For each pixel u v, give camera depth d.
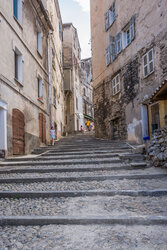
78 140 15.41
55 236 3.05
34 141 11.58
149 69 10.60
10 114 8.72
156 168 6.53
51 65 16.11
